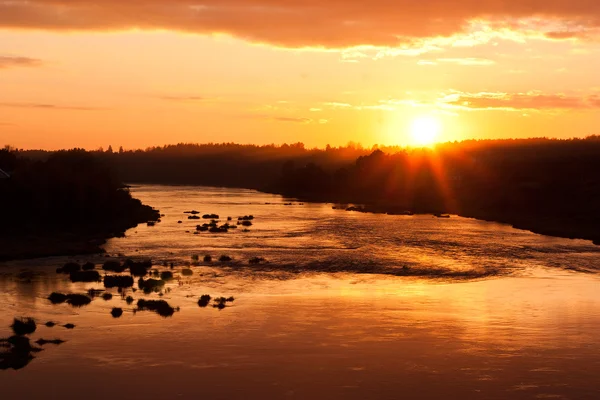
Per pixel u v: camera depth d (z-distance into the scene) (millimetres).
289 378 28656
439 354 32094
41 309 40625
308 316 39469
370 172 197875
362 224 100875
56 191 89812
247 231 88750
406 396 26750
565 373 29562
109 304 42156
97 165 117375
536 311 41406
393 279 53312
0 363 30281
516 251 70375
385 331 36156
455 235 85438
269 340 34250
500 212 120625
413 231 90312
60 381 28203
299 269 57375
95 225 90938
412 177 184125
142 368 29828
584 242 79312
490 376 29109
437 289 49031
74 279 50562
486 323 38188
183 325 37031
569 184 124938
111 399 26344
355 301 44062
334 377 28828
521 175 145250
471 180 162625
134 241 76250
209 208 136250
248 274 54594
